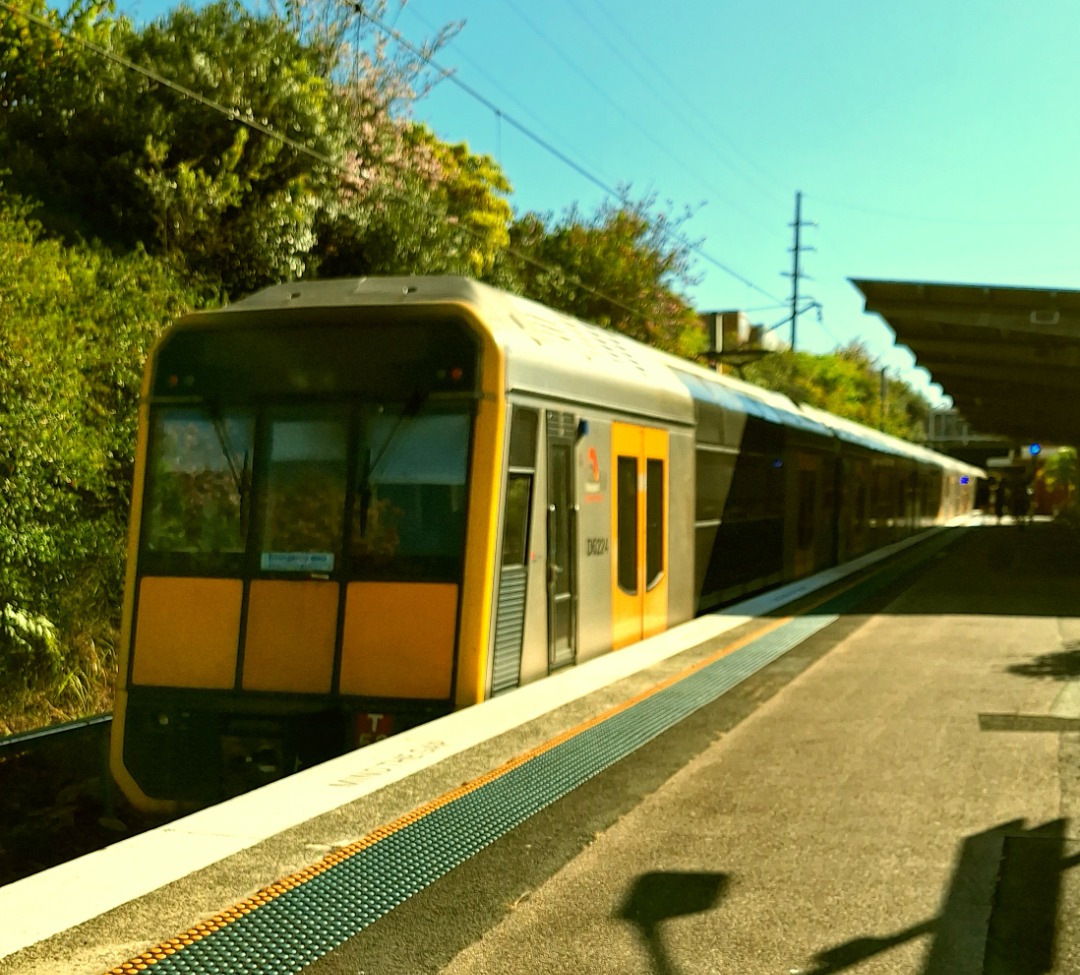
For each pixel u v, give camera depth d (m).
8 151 14.74
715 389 14.62
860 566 22.56
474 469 7.73
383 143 20.39
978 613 14.01
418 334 7.94
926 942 4.04
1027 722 7.60
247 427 8.12
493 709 7.57
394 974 3.76
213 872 4.61
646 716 7.65
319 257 18.12
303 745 7.71
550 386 8.73
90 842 7.88
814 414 22.64
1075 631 12.24
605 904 4.38
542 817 5.47
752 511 16.11
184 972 3.70
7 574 9.48
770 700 8.32
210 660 7.97
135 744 8.07
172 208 15.01
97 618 10.87
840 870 4.76
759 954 3.94
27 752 8.14
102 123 15.19
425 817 5.41
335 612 7.82
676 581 12.24
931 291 21.94
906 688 8.82
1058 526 54.94
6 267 10.27
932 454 50.12
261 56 16.66
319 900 4.36
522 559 8.29
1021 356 26.08
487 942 4.02
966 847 5.05
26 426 9.61
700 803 5.72
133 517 8.25
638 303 31.77
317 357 8.06
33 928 4.01
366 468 7.89
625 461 10.59
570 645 9.30
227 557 8.04
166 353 8.34
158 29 16.14
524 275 30.81
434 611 7.69
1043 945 4.01
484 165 28.19
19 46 15.02
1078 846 5.05
